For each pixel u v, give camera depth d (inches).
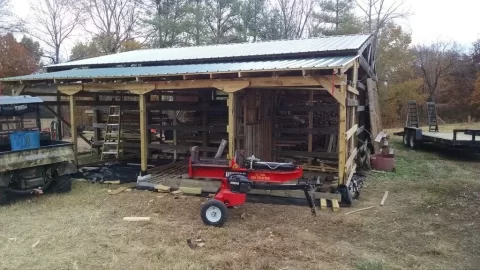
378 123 558.9
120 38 1262.3
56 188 328.5
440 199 307.6
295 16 1331.2
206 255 196.9
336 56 364.8
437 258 195.3
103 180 379.2
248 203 294.5
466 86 1454.2
